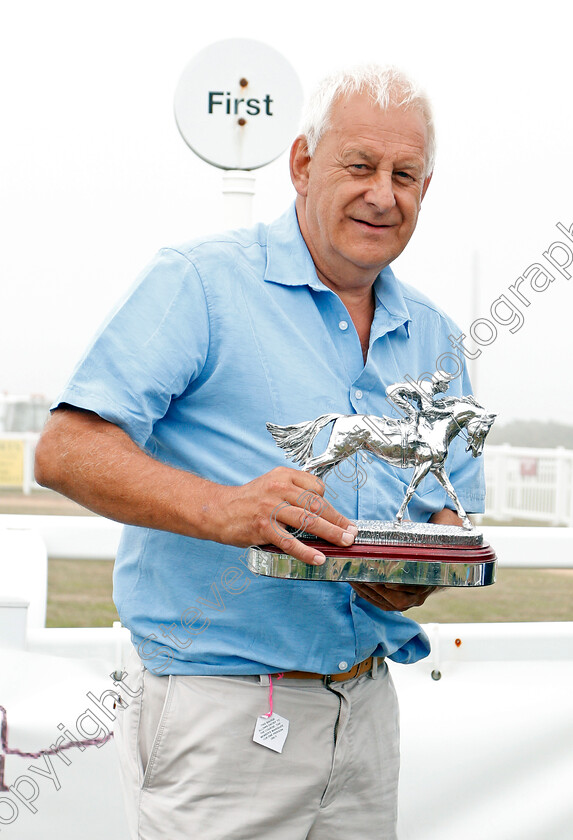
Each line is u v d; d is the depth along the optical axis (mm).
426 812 2354
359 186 1634
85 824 2152
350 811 1779
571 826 2391
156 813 1694
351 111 1629
